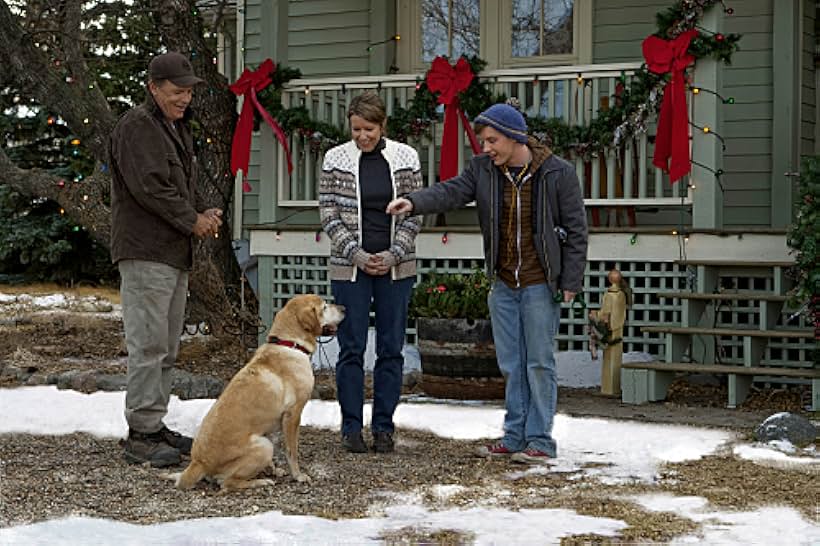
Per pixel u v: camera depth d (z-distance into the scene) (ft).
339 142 31.86
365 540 13.67
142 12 35.37
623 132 28.04
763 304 25.55
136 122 18.01
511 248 18.71
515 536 13.92
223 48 45.88
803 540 13.80
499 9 37.09
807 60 33.71
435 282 25.73
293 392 17.06
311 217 34.22
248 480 16.56
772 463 18.47
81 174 46.47
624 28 35.27
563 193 18.40
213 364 30.25
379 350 19.54
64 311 46.91
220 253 33.96
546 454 18.72
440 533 14.03
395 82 31.65
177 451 18.37
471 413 23.07
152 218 18.31
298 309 17.63
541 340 18.58
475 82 30.01
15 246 59.52
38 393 25.44
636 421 22.47
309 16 39.24
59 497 15.96
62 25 31.89
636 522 14.69
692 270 27.20
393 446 19.58
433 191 18.71
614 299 26.08
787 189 32.30
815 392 23.80
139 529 14.07
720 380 27.43
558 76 29.40
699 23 27.22
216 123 34.27
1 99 58.90
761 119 32.83
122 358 31.37
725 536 13.97
